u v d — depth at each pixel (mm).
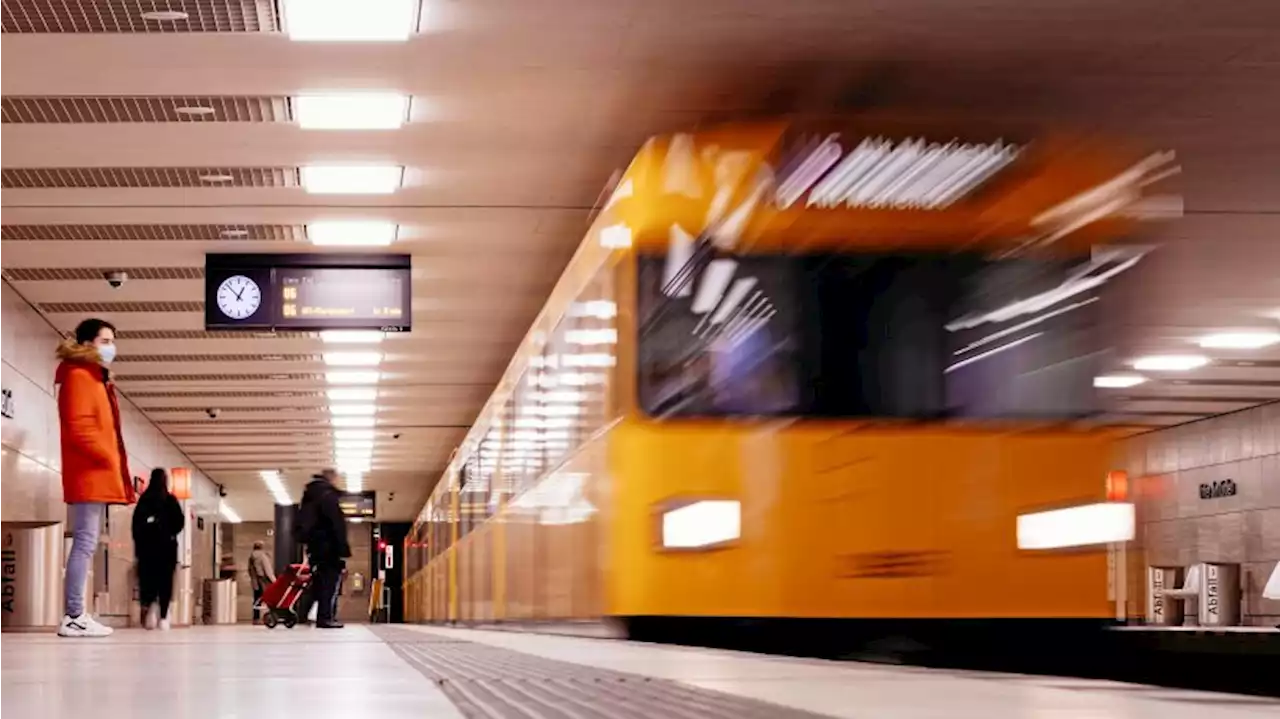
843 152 7344
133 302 18156
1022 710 2598
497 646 6965
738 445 7055
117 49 9766
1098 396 7254
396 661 5109
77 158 12250
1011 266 7289
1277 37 9695
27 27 9336
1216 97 10906
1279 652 9195
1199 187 12555
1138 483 28344
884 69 10430
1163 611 26547
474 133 11711
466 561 16953
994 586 7047
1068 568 7113
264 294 15453
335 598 16297
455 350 21781
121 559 22625
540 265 16344
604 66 10250
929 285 7262
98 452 10523
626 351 7145
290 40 9641
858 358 7164
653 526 6973
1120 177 7547
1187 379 22203
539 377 10438
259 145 11961
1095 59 10180
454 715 2547
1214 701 2879
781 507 7020
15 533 13422
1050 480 7164
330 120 11344
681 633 6918
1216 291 16219
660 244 7215
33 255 15547
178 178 12883
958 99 11219
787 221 7262
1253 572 24859
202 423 29188
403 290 15633
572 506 8547
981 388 7180
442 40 9695
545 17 9312
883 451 7094
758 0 9086
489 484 14156
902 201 7355
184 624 27312
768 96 10984
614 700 2906
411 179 12984
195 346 21188
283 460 36312
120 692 3234
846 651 6945
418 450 34594
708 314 7160
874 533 7027
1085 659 7074
